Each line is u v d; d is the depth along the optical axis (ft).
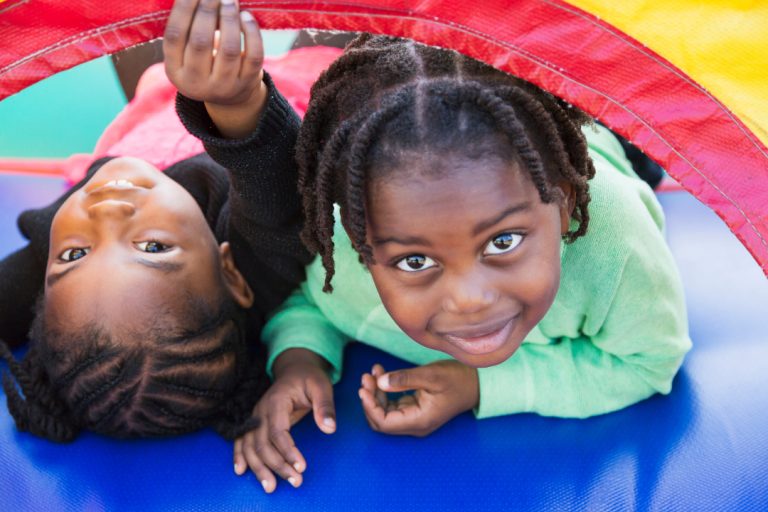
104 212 2.86
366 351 3.52
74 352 2.77
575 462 2.92
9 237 4.18
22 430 3.10
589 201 2.55
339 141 2.25
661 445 2.95
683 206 4.15
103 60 5.49
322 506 2.84
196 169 3.59
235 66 2.10
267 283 3.38
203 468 2.97
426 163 2.10
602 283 2.78
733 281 3.63
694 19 2.08
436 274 2.29
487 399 3.04
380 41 2.47
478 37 2.12
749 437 2.94
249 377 3.16
